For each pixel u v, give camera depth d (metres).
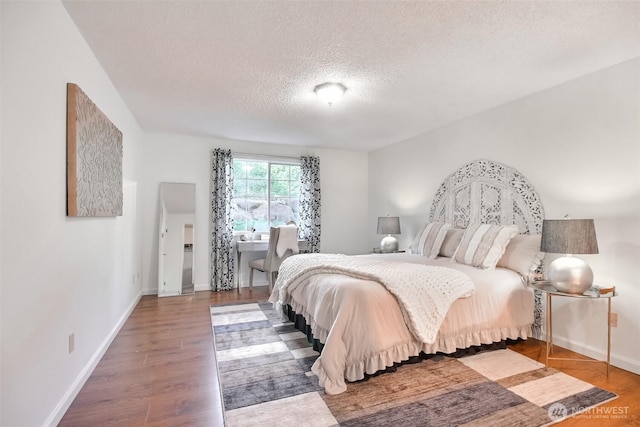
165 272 4.54
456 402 1.86
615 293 2.23
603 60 2.38
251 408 1.80
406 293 2.18
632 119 2.32
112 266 2.81
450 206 3.99
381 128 4.28
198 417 1.74
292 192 5.50
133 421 1.70
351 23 1.95
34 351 1.46
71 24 1.89
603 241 2.47
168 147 4.66
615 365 2.36
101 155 2.36
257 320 3.37
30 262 1.43
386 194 5.38
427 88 2.93
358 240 5.89
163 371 2.27
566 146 2.74
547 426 1.66
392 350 2.10
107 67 2.51
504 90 2.96
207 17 1.89
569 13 1.84
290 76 2.69
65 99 1.80
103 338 2.54
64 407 1.76
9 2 1.28
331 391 1.92
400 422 1.68
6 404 1.25
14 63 1.31
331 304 2.17
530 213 3.02
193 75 2.67
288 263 3.25
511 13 1.84
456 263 3.11
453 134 3.97
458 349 2.46
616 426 1.66
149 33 2.05
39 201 1.51
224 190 4.85
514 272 2.76
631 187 2.32
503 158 3.30
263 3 1.76
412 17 1.88
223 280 4.85
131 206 3.70
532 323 2.74
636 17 1.87
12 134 1.30
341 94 2.95
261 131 4.48
